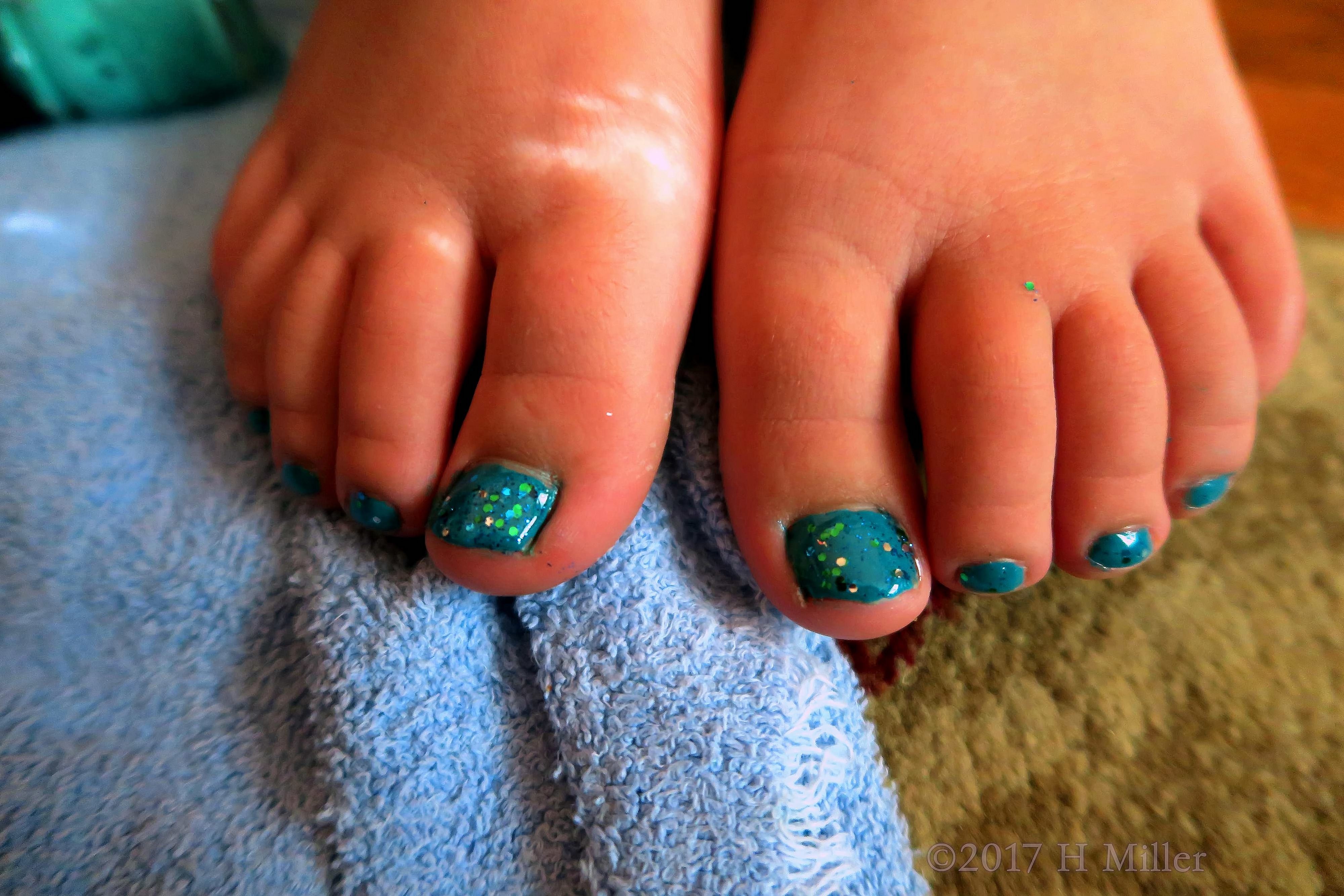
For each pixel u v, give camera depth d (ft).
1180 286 0.43
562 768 0.40
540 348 0.40
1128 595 0.49
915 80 0.44
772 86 0.45
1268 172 0.47
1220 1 0.76
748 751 0.39
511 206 0.42
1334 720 0.46
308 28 0.49
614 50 0.44
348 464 0.42
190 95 0.58
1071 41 0.45
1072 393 0.42
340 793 0.39
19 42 0.54
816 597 0.40
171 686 0.42
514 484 0.40
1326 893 0.43
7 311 0.46
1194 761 0.45
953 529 0.41
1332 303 0.58
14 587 0.42
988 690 0.47
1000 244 0.42
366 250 0.43
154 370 0.46
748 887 0.38
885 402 0.42
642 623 0.41
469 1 0.44
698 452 0.44
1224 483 0.44
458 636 0.41
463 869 0.39
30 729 0.40
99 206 0.51
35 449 0.44
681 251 0.42
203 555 0.43
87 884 0.39
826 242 0.43
